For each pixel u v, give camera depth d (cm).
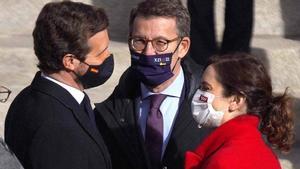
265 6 1616
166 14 770
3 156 598
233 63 691
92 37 704
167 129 801
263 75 689
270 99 695
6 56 1353
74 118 702
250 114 696
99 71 720
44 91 703
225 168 655
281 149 709
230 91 687
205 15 1330
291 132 702
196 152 705
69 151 675
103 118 814
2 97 1207
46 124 680
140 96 813
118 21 1580
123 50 1384
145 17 773
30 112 695
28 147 679
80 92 725
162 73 781
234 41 1336
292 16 1625
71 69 711
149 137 802
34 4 1550
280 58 1444
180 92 804
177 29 776
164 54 775
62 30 695
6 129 725
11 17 1541
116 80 1377
